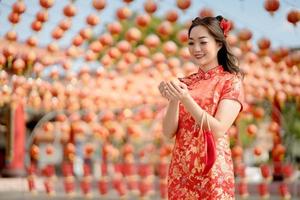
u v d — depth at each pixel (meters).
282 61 8.31
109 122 11.98
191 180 3.37
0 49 7.10
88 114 12.10
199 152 3.33
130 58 8.05
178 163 3.44
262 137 15.16
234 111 3.35
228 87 3.40
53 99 10.73
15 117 19.28
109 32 7.34
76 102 11.09
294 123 17.20
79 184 17.81
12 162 19.86
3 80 8.28
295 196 15.05
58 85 10.00
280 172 12.45
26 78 9.23
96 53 7.55
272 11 5.91
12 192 18.33
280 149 11.88
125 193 13.57
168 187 3.50
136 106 12.34
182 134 3.45
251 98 10.49
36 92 9.91
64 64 8.09
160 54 8.33
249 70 8.95
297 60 7.91
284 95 9.82
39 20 6.46
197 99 3.42
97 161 23.06
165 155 12.35
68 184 14.23
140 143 16.25
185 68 8.20
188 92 3.28
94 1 6.37
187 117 3.44
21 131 19.62
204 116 3.21
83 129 12.77
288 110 16.62
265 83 9.51
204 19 3.48
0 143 25.75
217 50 3.51
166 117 3.49
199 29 3.46
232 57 3.52
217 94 3.40
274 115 12.37
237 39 6.96
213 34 3.45
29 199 15.91
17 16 6.31
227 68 3.54
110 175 17.94
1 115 20.25
